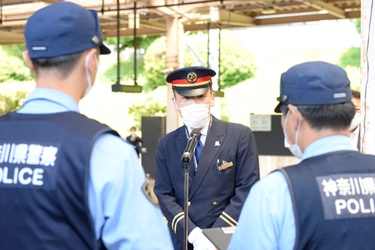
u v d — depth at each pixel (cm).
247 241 165
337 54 2938
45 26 157
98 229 151
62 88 162
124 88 1084
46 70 161
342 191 161
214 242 232
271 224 160
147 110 2916
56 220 151
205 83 314
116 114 2992
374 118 355
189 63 2867
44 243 150
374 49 358
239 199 308
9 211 153
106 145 154
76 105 164
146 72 2973
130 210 152
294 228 159
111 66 3088
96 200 150
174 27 1291
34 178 152
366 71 360
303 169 165
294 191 160
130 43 3033
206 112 312
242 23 1458
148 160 1548
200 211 310
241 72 2973
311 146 170
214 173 314
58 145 153
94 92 3083
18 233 153
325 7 1295
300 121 170
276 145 1384
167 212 313
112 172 151
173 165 320
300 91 167
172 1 1235
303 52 2970
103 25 1644
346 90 169
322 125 168
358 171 165
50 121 157
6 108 3070
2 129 160
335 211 159
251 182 312
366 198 162
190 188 314
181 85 312
